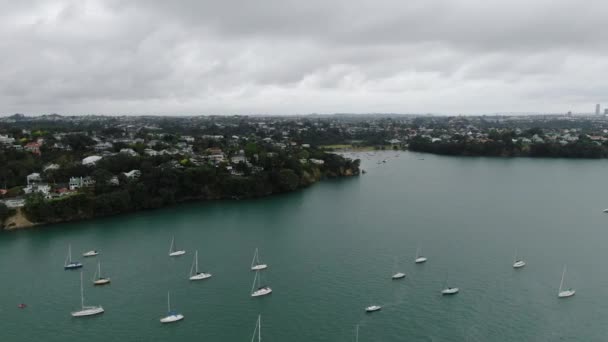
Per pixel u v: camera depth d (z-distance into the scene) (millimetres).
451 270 181750
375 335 135375
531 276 175750
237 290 165625
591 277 174875
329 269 183875
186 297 160500
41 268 187750
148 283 172125
